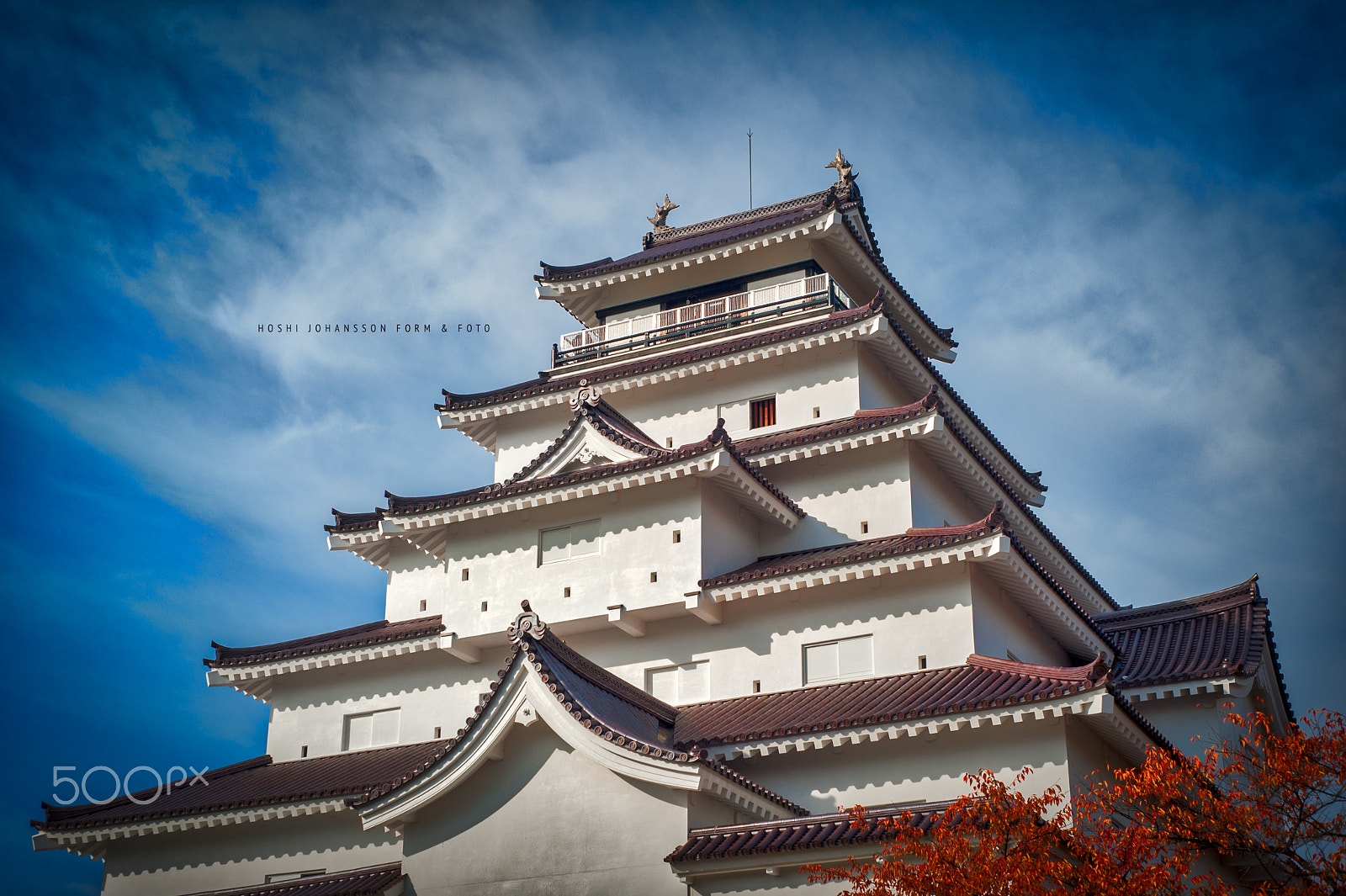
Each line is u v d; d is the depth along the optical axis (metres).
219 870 34.25
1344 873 22.42
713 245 43.19
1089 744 27.52
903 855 20.84
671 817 23.30
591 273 44.94
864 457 35.47
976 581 31.05
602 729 23.84
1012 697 26.11
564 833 24.02
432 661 36.25
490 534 35.53
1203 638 35.62
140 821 34.03
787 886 22.27
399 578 40.00
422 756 34.16
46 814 34.94
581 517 34.47
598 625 33.78
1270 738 24.72
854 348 38.22
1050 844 20.22
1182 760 24.11
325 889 26.28
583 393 36.06
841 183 47.31
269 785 34.59
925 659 30.56
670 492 33.50
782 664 32.00
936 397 34.22
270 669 37.16
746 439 38.56
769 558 35.34
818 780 28.27
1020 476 44.94
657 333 43.12
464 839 24.89
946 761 27.20
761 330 41.28
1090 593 42.97
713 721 30.14
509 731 24.89
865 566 31.09
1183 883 26.34
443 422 42.41
